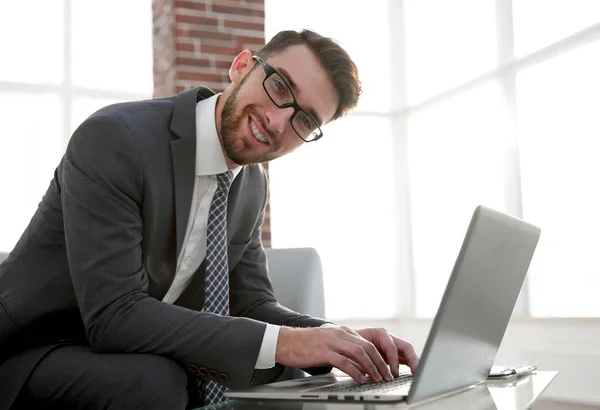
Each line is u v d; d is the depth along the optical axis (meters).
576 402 4.15
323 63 1.47
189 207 1.40
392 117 6.21
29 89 5.08
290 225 5.76
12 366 1.25
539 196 4.71
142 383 1.13
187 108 1.45
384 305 6.05
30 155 5.05
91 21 5.27
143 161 1.33
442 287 5.77
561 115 4.56
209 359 1.17
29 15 5.14
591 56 4.35
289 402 1.03
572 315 4.27
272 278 2.08
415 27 6.04
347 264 5.96
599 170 4.28
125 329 1.19
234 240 1.64
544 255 4.62
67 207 1.28
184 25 4.43
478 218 0.99
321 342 1.16
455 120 5.55
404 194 6.09
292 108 1.44
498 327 1.23
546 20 4.70
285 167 5.79
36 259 1.39
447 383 1.08
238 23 4.56
